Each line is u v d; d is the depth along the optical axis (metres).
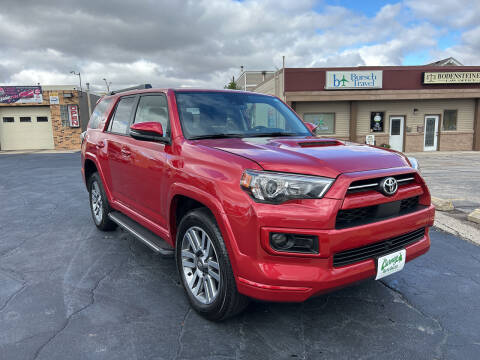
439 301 2.96
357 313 2.77
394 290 3.15
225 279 2.37
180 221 2.83
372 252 2.36
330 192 2.13
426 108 19.66
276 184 2.13
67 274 3.46
